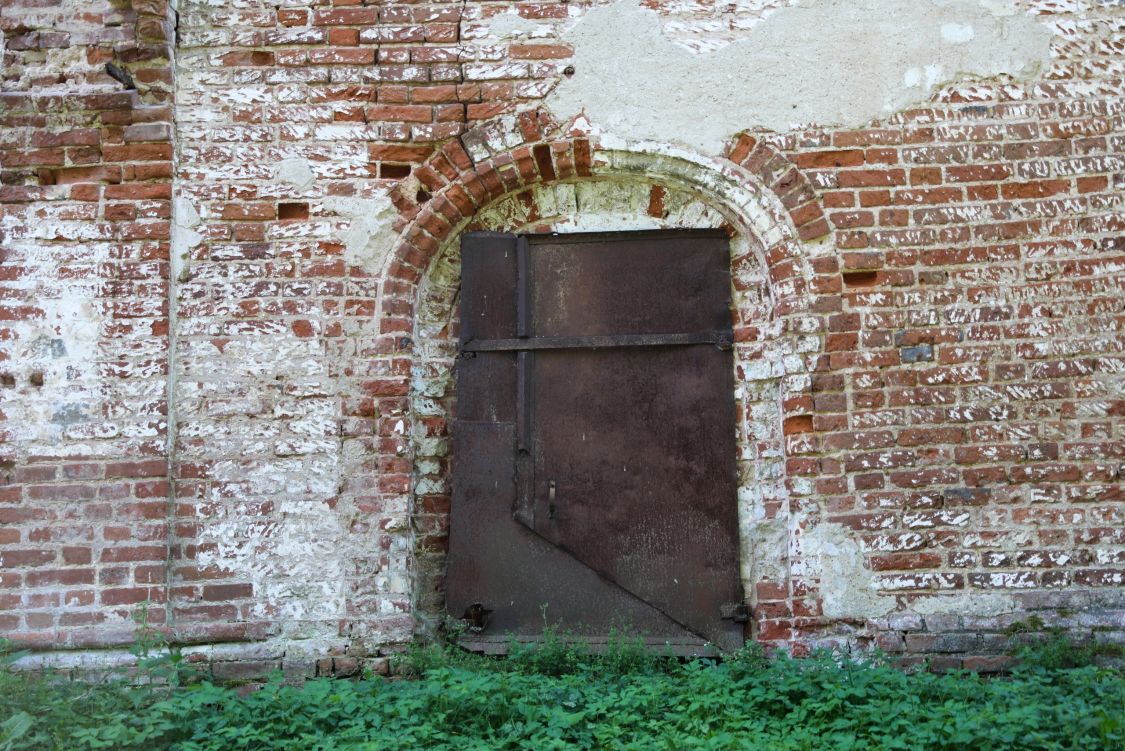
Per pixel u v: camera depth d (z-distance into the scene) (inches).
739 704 180.1
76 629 201.2
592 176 223.5
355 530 209.6
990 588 203.5
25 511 204.8
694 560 212.2
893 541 205.6
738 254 221.8
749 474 215.8
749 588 212.2
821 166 217.8
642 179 222.8
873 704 176.2
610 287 220.8
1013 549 204.5
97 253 213.5
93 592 202.7
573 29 222.7
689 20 222.7
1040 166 215.6
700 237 221.6
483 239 222.5
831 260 214.4
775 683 185.9
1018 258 213.0
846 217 215.6
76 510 205.3
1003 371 209.6
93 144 216.7
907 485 207.0
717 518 213.2
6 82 218.8
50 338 210.5
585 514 214.2
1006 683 186.2
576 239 222.8
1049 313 211.0
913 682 185.5
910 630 202.2
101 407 208.7
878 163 217.2
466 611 211.6
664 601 211.2
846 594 204.8
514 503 214.7
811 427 210.1
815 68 220.4
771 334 217.8
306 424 211.8
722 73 221.0
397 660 203.2
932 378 209.8
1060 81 218.5
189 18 222.1
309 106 220.5
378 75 221.5
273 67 221.1
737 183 218.1
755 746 161.9
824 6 222.1
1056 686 184.7
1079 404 207.9
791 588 207.3
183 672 199.5
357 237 217.5
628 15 222.8
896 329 211.6
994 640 200.5
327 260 216.7
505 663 202.8
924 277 213.0
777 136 219.1
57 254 213.2
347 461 211.3
